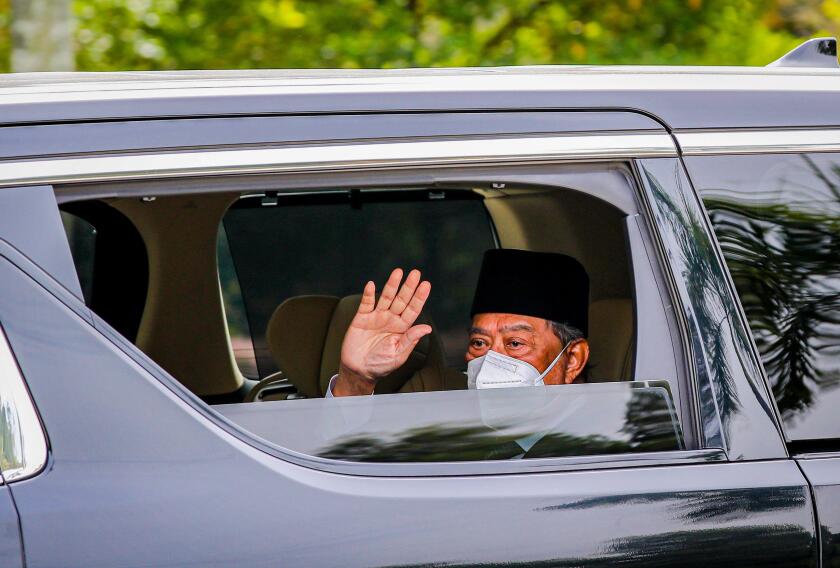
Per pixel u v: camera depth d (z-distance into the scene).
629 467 7.36
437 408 7.52
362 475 7.07
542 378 9.48
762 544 7.26
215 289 11.60
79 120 7.11
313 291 12.09
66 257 6.93
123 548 6.52
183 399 6.94
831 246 8.03
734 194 7.89
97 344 6.86
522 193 9.93
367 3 29.03
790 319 7.88
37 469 6.58
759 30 31.31
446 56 29.22
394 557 6.80
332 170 7.29
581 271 9.64
